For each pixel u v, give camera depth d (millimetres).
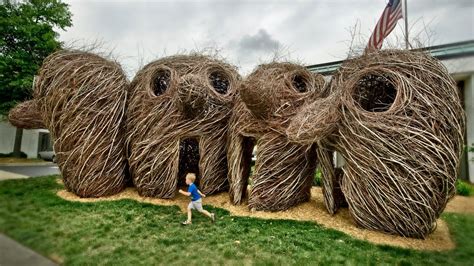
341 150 4820
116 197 6332
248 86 5020
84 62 6305
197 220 4996
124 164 6793
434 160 4047
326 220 5148
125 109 6770
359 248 3936
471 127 8023
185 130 6227
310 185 6164
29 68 13461
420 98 4215
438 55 5309
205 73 6500
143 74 6801
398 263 3518
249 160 6520
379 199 4344
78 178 6074
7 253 3182
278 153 5520
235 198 6000
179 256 3531
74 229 4113
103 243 3787
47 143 14477
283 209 5598
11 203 4586
